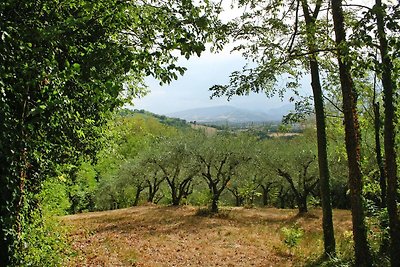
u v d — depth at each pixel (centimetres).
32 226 850
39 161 830
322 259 1348
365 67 757
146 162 3591
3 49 555
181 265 1515
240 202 4288
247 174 3500
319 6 1241
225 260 1600
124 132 1556
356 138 1066
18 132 659
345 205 3800
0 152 615
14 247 682
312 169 3159
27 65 567
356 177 1055
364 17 711
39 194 941
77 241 1884
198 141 3338
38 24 634
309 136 3231
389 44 709
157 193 4709
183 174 3603
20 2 602
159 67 609
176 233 2275
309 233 2162
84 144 1184
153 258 1614
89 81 661
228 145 3228
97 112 1040
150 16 671
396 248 919
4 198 651
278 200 4516
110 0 646
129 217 3012
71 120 915
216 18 729
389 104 920
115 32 816
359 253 1042
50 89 600
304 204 3166
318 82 1403
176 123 12481
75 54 702
